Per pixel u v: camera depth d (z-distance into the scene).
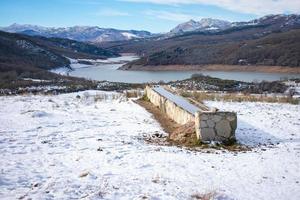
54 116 15.21
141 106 19.20
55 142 10.70
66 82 42.44
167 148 10.60
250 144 11.44
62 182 7.02
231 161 9.45
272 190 7.53
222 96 23.30
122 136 11.92
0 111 16.06
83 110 17.38
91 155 9.29
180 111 14.27
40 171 7.79
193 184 7.55
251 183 7.88
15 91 30.33
